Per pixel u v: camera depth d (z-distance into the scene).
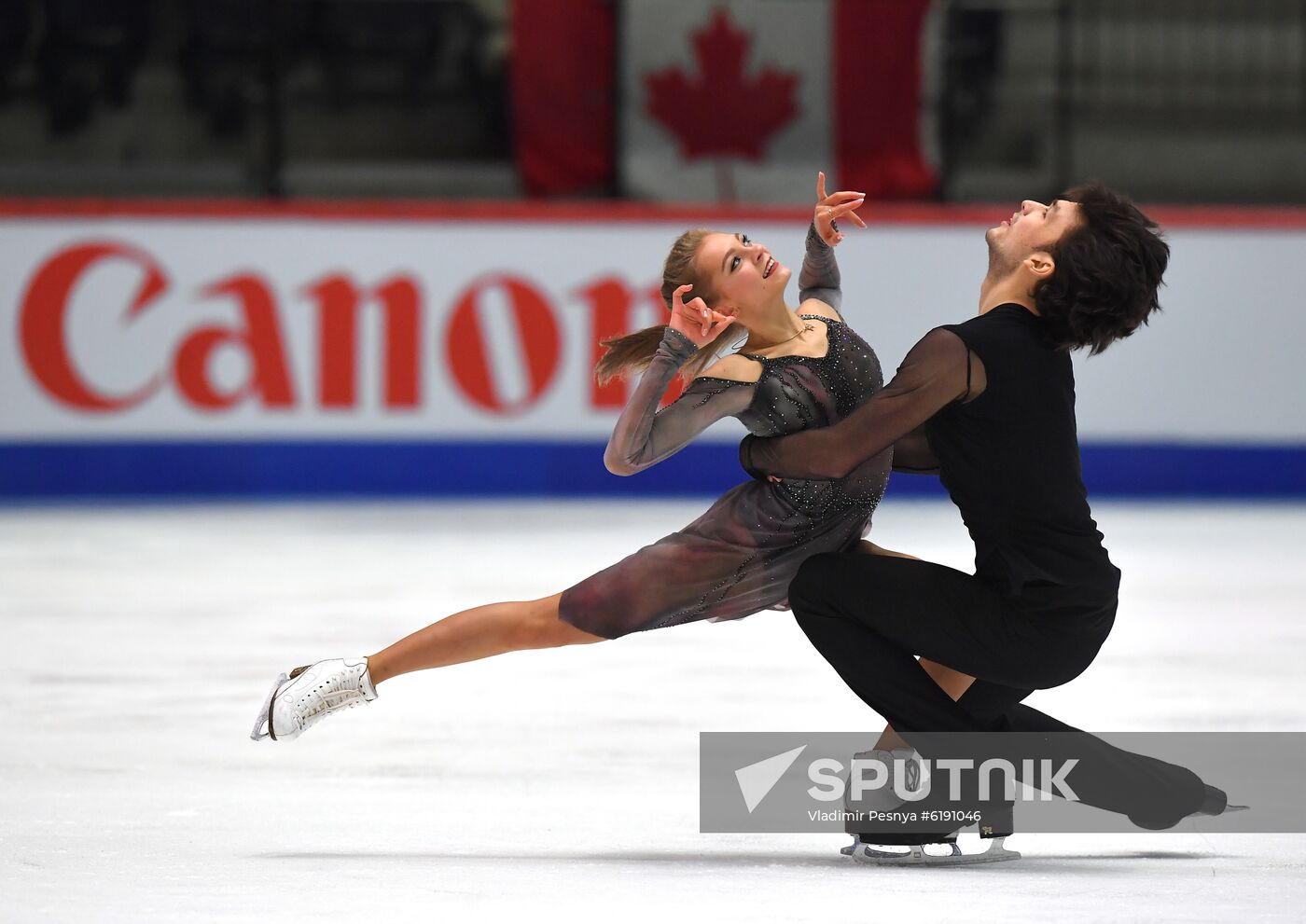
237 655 19.53
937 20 37.34
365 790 13.80
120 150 36.69
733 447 36.06
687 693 17.89
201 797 13.52
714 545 11.71
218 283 34.53
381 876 11.12
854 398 11.70
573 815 12.99
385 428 35.03
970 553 27.14
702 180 37.41
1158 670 18.97
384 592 23.83
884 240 35.97
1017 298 11.44
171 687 17.91
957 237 36.09
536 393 35.34
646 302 35.62
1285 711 16.84
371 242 34.84
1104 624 11.35
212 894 10.61
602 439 35.56
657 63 37.28
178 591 23.94
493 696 17.75
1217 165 37.84
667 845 12.08
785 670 19.17
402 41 37.34
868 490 11.82
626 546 28.47
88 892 10.66
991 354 11.05
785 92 37.34
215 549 28.08
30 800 13.38
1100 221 11.17
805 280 12.79
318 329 34.81
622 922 9.97
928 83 37.41
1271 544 29.62
